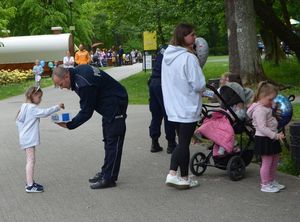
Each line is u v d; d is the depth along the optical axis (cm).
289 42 2155
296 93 1584
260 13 2059
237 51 1619
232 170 655
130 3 2788
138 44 6700
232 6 1616
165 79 616
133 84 2297
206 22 2383
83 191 638
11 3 4469
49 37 3619
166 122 816
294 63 2786
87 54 2602
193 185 637
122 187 648
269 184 612
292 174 691
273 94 601
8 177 724
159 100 805
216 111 669
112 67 4672
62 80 612
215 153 671
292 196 588
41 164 796
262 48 4422
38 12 4466
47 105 1673
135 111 1410
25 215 555
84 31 4931
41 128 1155
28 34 4625
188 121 603
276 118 700
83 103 617
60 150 902
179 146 617
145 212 548
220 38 6788
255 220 510
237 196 593
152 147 854
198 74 596
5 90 2447
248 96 681
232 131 655
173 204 571
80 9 4972
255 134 617
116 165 650
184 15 2358
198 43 739
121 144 650
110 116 637
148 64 3112
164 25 2708
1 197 626
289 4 2612
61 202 596
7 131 1148
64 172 740
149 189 635
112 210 559
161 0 2469
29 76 3209
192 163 680
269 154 599
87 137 1023
